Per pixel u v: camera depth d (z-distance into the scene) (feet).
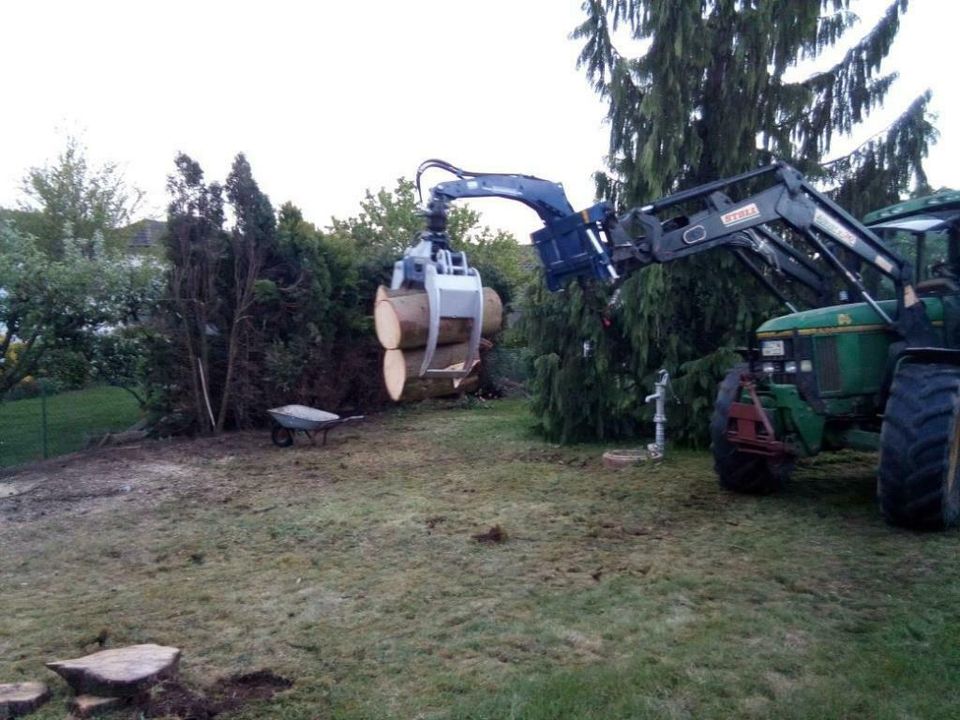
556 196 22.24
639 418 36.81
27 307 38.88
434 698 13.19
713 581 18.16
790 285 33.94
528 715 12.40
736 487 26.48
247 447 40.11
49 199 77.15
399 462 34.91
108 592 19.42
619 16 36.04
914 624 15.29
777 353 24.97
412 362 12.62
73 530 25.53
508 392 59.21
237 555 22.02
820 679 13.29
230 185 45.19
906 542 20.57
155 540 23.97
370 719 12.60
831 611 16.21
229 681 14.14
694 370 34.22
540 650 14.93
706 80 35.99
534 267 40.29
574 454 35.22
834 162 37.93
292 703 13.25
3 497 30.55
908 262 23.95
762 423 24.61
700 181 36.55
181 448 40.01
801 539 21.22
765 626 15.55
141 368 43.29
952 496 21.45
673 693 12.96
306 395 47.50
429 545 21.99
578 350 37.65
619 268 23.13
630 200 36.27
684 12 33.58
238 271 45.16
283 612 17.40
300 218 48.24
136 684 13.33
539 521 24.07
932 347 23.52
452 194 20.63
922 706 12.27
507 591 18.11
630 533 22.48
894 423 21.09
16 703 13.14
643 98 34.78
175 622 17.07
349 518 25.31
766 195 23.72
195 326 44.70
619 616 16.38
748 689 13.02
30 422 57.67
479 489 28.78
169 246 44.47
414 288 13.48
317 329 47.83
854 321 24.23
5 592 19.77
